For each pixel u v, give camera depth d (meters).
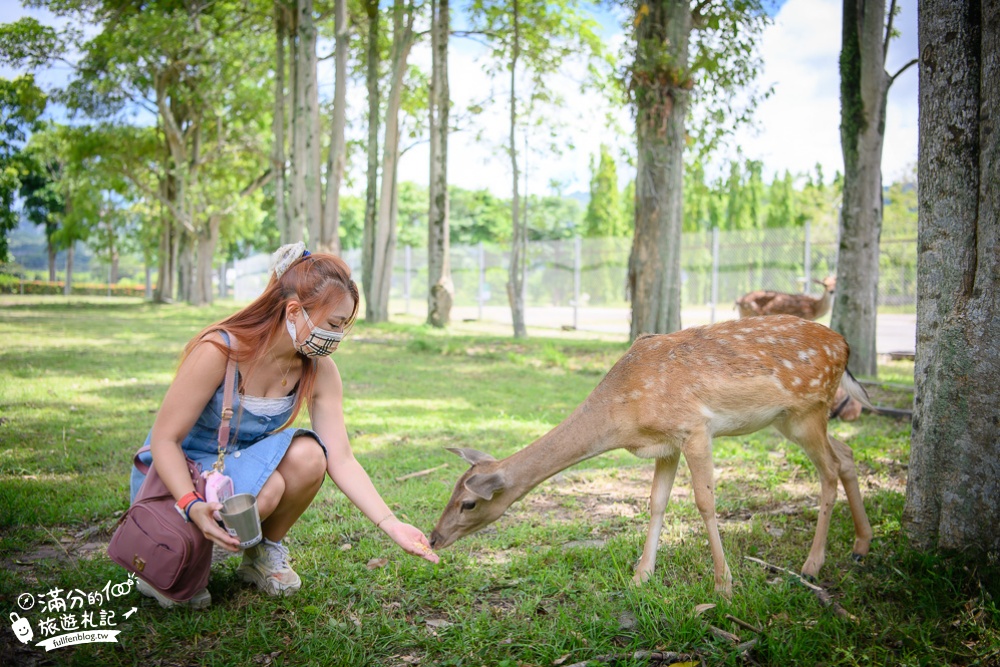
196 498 2.85
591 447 3.56
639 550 3.88
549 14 18.25
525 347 14.10
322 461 3.24
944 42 3.46
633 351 3.69
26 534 4.05
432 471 5.44
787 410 3.62
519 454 3.60
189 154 32.16
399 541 3.13
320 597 3.26
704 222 36.59
